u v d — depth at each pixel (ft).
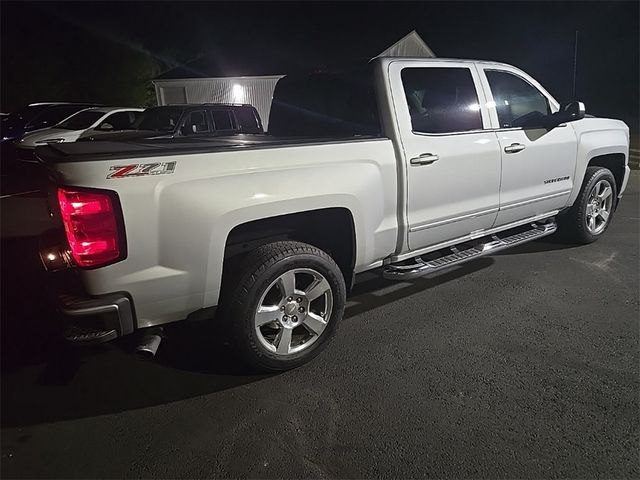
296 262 9.45
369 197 10.41
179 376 9.89
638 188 28.37
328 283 10.01
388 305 12.94
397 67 11.35
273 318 9.55
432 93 11.98
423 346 10.82
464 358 10.29
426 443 7.85
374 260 11.15
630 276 14.44
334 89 12.54
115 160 7.59
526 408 8.64
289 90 14.40
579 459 7.44
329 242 11.00
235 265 9.67
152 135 28.99
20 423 8.50
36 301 13.60
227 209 8.54
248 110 34.99
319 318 10.13
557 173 14.90
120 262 7.79
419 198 11.43
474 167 12.40
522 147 13.52
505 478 7.11
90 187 7.43
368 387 9.38
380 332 11.48
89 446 7.95
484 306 12.70
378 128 11.25
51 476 7.34
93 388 9.52
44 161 8.22
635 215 21.75
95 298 7.87
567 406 8.67
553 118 13.93
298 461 7.54
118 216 7.62
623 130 17.52
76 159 7.46
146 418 8.61
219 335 10.27
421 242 11.91
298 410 8.75
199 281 8.54
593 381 9.38
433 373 9.78
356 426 8.29
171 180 8.02
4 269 16.29
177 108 31.73
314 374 9.86
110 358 10.59
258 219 9.02
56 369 10.18
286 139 10.55
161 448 7.88
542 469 7.26
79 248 7.60
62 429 8.35
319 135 13.53
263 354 9.50
